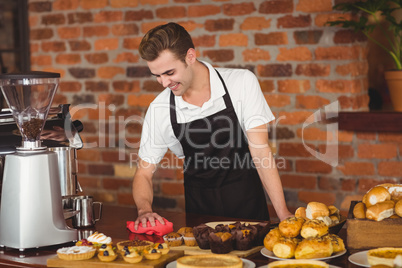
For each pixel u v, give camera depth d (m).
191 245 1.60
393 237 1.45
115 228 1.89
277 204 2.01
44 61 3.76
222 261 1.39
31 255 1.59
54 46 3.72
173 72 1.86
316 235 1.45
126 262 1.43
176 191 3.44
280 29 3.09
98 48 3.59
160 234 1.78
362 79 3.12
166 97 2.17
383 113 2.87
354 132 3.00
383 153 2.95
